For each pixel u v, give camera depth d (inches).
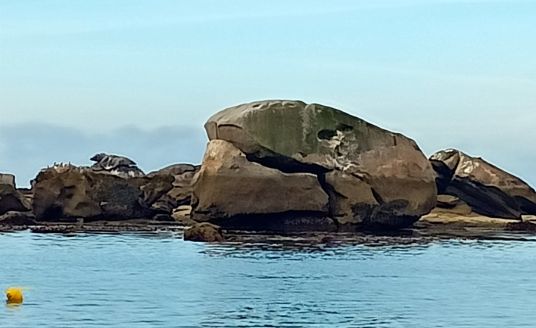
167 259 1758.1
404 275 1553.9
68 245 2047.2
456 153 2933.1
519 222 2751.0
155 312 1103.0
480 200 2906.0
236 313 1112.2
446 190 2942.9
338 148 2493.8
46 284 1357.0
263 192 2399.1
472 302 1228.5
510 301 1240.8
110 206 2655.0
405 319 1085.1
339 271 1599.4
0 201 2733.8
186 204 2923.2
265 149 2423.7
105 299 1200.2
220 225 2432.3
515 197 2864.2
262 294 1284.4
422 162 2554.1
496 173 2874.0
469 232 2603.3
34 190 2640.3
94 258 1764.3
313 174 2463.1
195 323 1037.8
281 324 1043.3
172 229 2500.0
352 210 2468.0
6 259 1734.7
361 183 2477.9
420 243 2235.5
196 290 1311.5
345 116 2527.1
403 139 2559.1
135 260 1733.5
